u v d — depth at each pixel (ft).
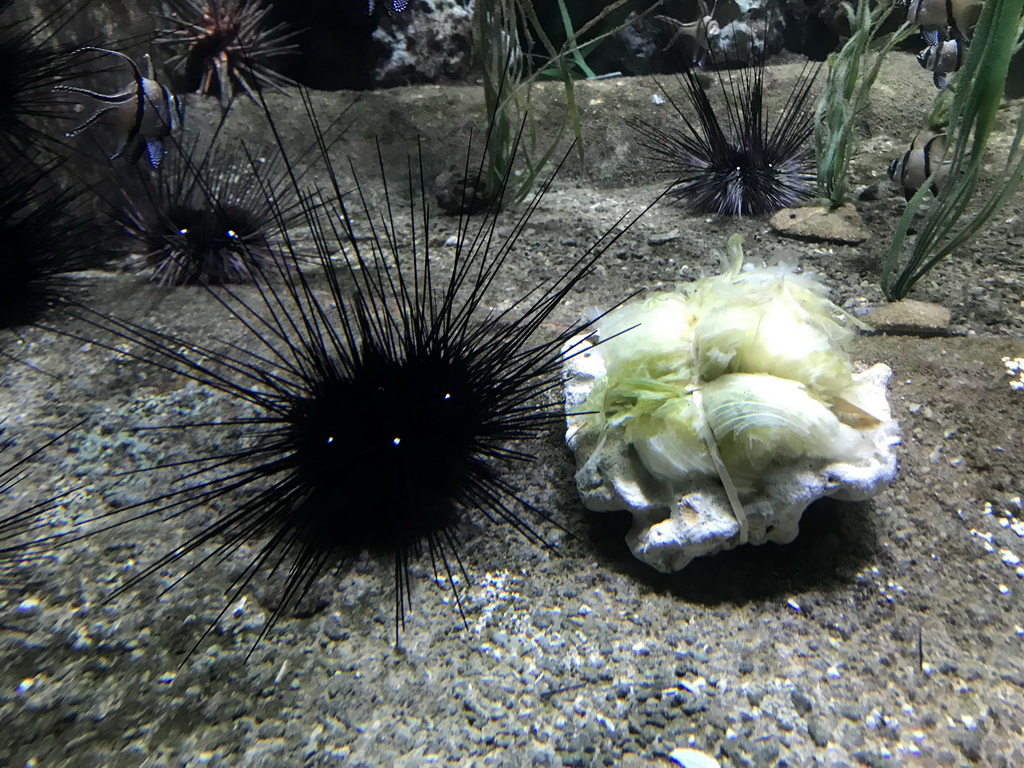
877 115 2.72
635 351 1.21
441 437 1.15
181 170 2.29
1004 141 2.43
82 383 1.56
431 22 3.19
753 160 2.41
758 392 1.11
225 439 1.40
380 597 1.14
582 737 0.95
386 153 2.75
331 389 1.12
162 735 0.95
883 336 1.64
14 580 1.14
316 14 3.14
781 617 1.11
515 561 1.20
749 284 1.27
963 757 0.91
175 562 1.18
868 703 0.98
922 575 1.15
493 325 1.24
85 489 1.31
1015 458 1.29
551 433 1.37
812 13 3.43
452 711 0.99
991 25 1.41
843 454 1.12
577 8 3.43
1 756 0.92
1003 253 1.96
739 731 0.95
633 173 2.81
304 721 0.97
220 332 1.68
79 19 2.13
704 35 3.10
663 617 1.11
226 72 2.77
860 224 2.20
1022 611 1.10
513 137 2.82
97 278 2.07
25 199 1.85
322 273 2.03
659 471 1.15
